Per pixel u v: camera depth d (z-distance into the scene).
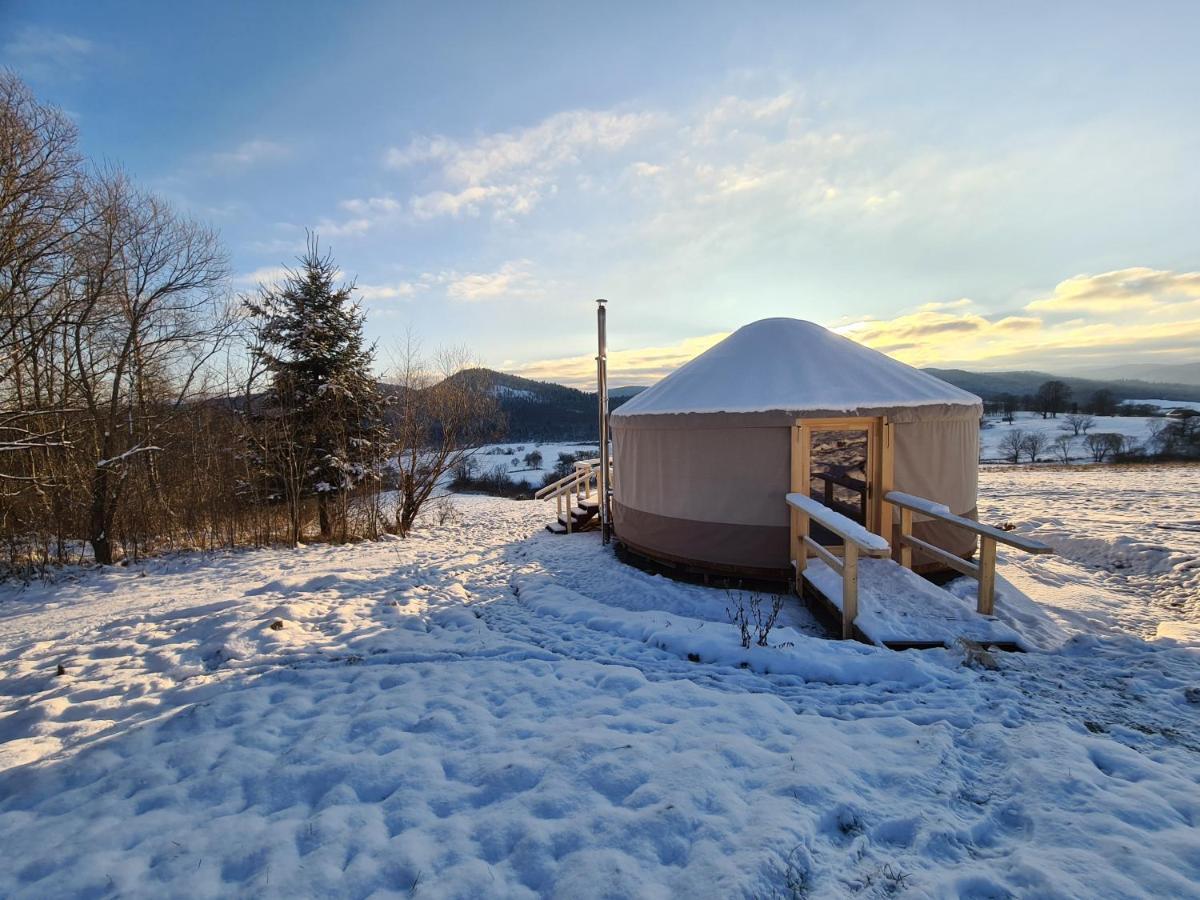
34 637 5.75
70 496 10.13
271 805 2.70
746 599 6.69
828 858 2.15
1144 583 6.96
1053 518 10.30
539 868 2.17
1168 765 2.76
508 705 3.65
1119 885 1.94
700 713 3.36
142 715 3.77
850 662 4.11
